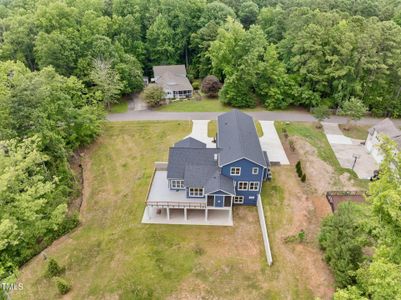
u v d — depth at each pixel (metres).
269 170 38.78
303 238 30.20
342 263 24.30
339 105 54.94
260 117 53.94
